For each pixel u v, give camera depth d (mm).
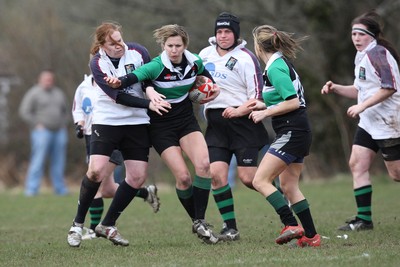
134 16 74438
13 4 83688
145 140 28297
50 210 46094
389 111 30875
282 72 26188
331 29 70000
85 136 32750
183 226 35562
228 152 30188
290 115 26469
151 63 27469
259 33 27000
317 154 69188
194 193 28422
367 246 26516
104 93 27672
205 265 23172
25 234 34500
